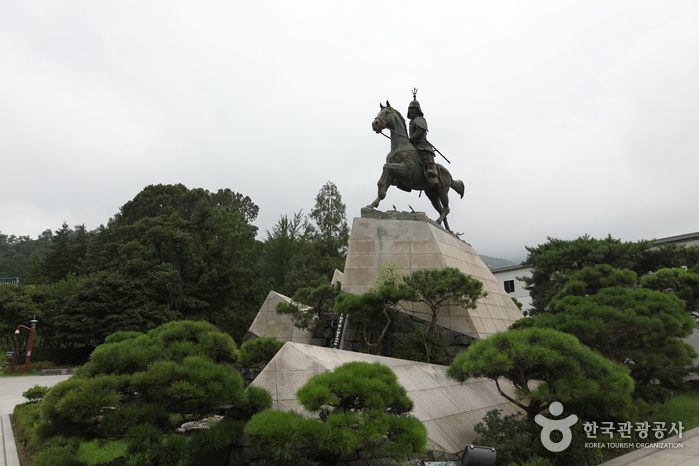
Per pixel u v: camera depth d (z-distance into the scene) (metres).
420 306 12.98
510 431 7.00
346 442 4.63
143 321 25.02
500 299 16.12
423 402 7.66
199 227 33.38
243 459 5.78
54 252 45.12
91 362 5.35
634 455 7.77
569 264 23.48
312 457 5.70
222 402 5.27
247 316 29.92
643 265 22.52
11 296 27.12
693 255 20.80
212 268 31.28
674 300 10.84
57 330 26.52
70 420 4.46
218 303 30.91
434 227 14.43
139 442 4.75
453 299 11.45
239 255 33.00
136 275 27.55
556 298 12.62
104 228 43.84
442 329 12.57
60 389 4.63
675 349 10.59
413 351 11.65
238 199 56.81
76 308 24.56
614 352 10.53
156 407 4.96
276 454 4.62
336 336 13.48
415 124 14.80
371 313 11.95
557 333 7.05
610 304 10.66
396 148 14.77
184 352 5.73
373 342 12.88
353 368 5.79
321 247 38.91
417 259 13.66
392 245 14.03
